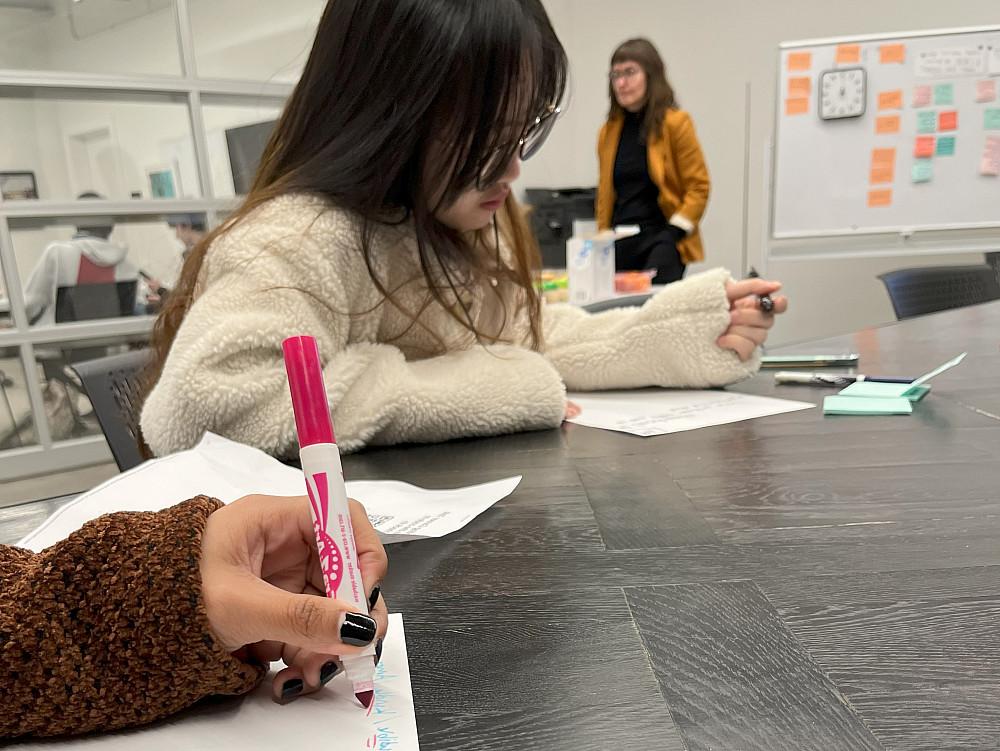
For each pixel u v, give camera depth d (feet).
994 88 8.66
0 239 7.16
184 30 7.98
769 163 9.36
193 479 1.46
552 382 2.31
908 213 9.11
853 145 9.05
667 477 1.72
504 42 2.00
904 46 8.73
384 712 0.86
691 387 2.76
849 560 1.22
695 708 0.84
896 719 0.80
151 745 0.83
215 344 1.92
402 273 2.47
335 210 2.19
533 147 2.41
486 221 2.49
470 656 0.98
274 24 8.65
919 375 2.73
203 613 0.83
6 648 0.81
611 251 5.35
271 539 0.97
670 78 11.59
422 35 1.99
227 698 0.92
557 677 0.92
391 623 1.08
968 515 1.38
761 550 1.28
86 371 2.53
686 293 2.68
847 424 2.11
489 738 0.81
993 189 8.88
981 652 0.93
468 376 2.26
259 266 2.06
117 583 0.85
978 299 6.00
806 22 10.64
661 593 1.13
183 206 8.13
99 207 7.59
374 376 2.19
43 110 7.49
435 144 2.13
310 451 0.90
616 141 9.70
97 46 7.72
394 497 1.64
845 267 10.83
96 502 1.34
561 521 1.48
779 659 0.93
